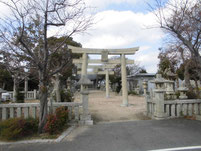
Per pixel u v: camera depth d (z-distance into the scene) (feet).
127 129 16.15
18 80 28.91
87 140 13.11
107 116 24.49
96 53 36.37
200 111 20.75
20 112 17.75
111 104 38.04
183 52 31.99
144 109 29.55
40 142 12.76
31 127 15.01
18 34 14.99
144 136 13.74
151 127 16.57
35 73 20.39
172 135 13.76
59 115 16.19
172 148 10.96
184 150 10.58
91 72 49.24
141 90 73.61
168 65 40.88
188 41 18.19
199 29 17.66
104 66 54.03
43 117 14.99
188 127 16.19
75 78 71.82
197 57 18.37
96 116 24.49
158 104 20.53
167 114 20.59
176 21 19.60
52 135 14.32
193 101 20.81
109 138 13.51
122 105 34.45
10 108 17.62
